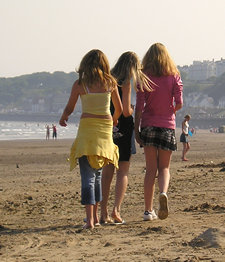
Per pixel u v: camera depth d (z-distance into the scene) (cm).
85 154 1438
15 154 8275
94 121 1455
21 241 1339
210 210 1688
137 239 1270
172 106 1631
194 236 1248
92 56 1460
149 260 1047
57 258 1122
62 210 1934
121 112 1524
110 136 1480
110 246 1212
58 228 1510
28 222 1683
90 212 1469
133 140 1639
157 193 2298
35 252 1202
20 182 3319
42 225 1598
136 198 2161
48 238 1356
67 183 3119
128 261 1051
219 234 1162
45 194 2536
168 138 1608
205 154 6888
